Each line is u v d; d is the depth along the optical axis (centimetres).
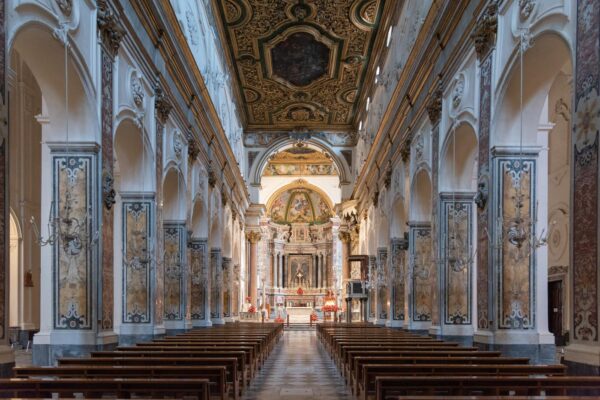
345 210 3403
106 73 946
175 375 668
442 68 1298
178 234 1588
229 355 903
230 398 850
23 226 1712
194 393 562
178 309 1584
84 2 866
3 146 612
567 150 1544
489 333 949
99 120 909
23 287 1705
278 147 3488
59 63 826
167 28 1298
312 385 1018
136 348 939
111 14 951
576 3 661
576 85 655
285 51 2386
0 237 604
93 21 898
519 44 844
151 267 1243
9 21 649
